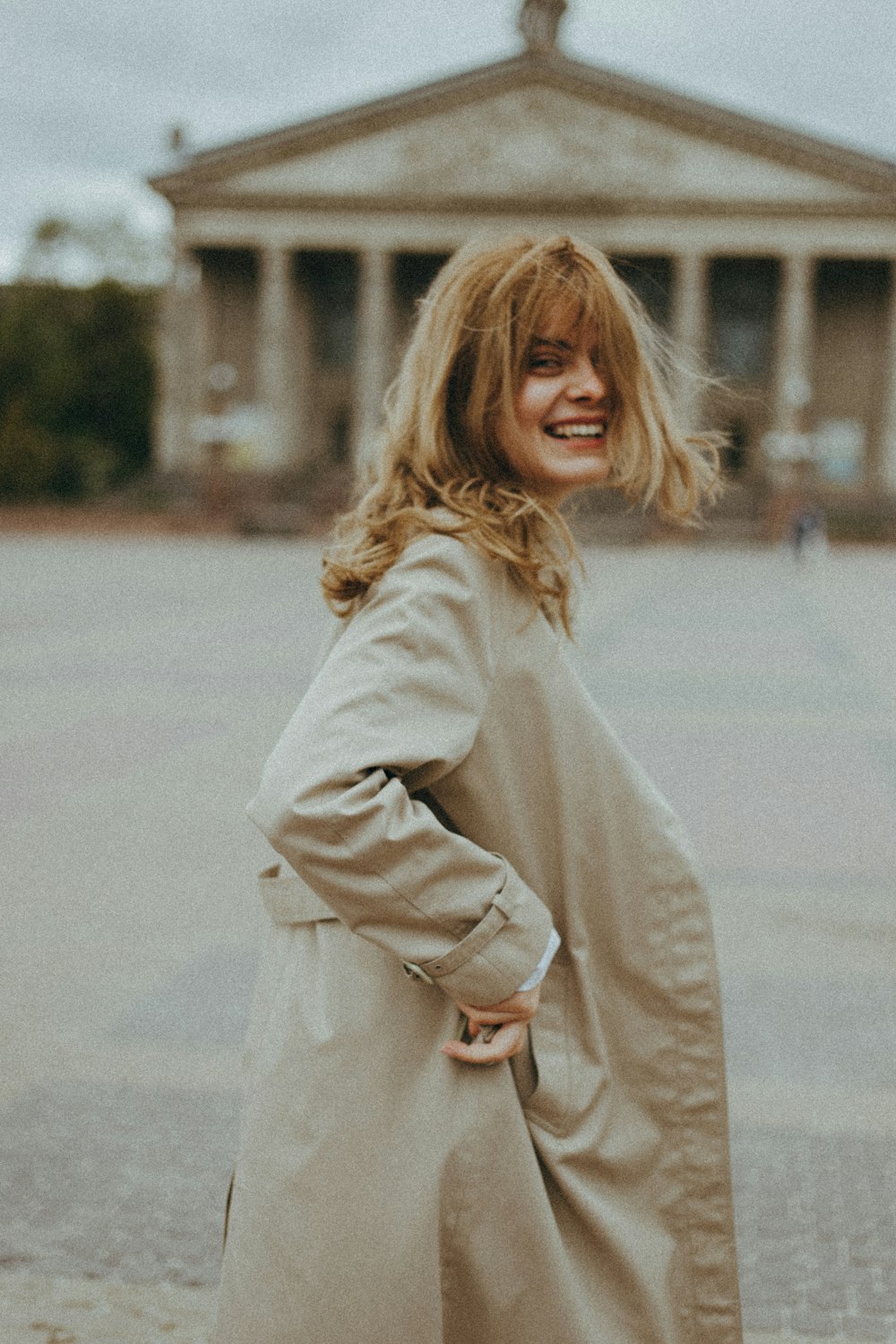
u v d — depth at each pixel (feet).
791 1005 22.04
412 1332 7.09
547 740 7.61
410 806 6.95
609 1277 7.54
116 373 317.63
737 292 268.41
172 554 181.88
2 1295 13.37
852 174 240.32
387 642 7.20
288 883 7.93
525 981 7.05
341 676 7.20
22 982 22.68
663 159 244.01
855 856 31.76
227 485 243.81
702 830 34.14
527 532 7.89
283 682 59.52
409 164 248.32
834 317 269.03
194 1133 17.29
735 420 263.70
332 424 282.15
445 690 7.17
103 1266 14.02
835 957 24.50
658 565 172.76
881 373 267.80
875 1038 20.70
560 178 245.24
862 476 269.23
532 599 7.76
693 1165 7.78
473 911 6.92
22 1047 19.95
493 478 8.02
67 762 41.73
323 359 280.31
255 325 274.36
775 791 38.75
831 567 176.55
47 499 269.64
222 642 74.90
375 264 251.39
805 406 251.60
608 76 242.17
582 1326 7.31
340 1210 7.18
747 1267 14.08
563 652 7.89
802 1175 16.26
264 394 257.55
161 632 80.28
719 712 52.60
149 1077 19.01
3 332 305.73
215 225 255.09
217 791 37.93
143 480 259.19
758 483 250.16
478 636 7.34
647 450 8.04
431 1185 7.16
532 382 7.96
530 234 8.21
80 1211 15.17
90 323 317.42
